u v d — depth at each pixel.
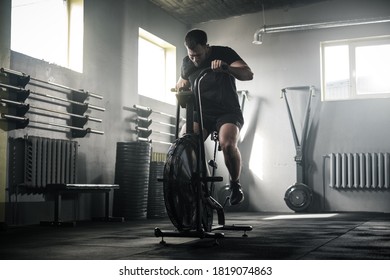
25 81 4.84
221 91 3.05
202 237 2.76
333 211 7.62
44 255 2.43
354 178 7.39
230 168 2.96
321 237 3.27
